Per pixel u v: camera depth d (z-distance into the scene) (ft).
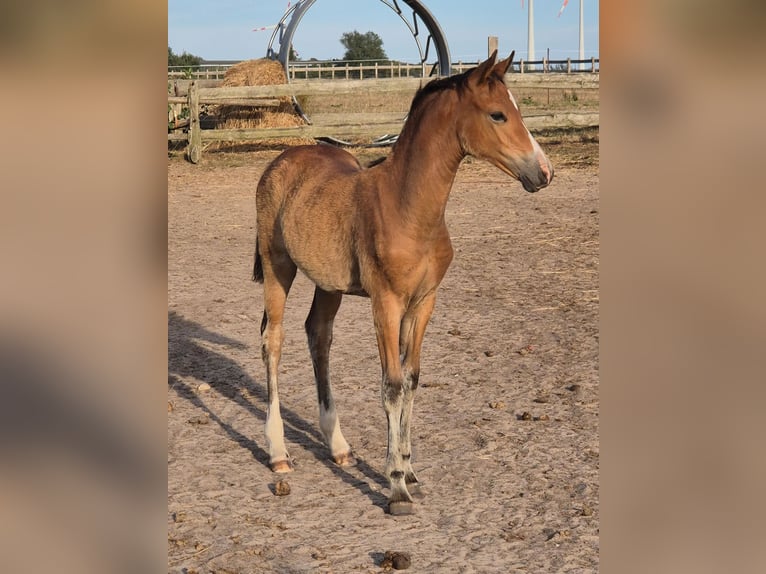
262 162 56.03
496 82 11.45
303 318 23.48
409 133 11.98
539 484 12.96
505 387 17.66
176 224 37.29
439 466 13.76
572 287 25.90
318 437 15.52
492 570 10.28
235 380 18.79
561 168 50.44
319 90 58.03
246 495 12.83
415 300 12.44
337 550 10.92
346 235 12.64
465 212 38.73
